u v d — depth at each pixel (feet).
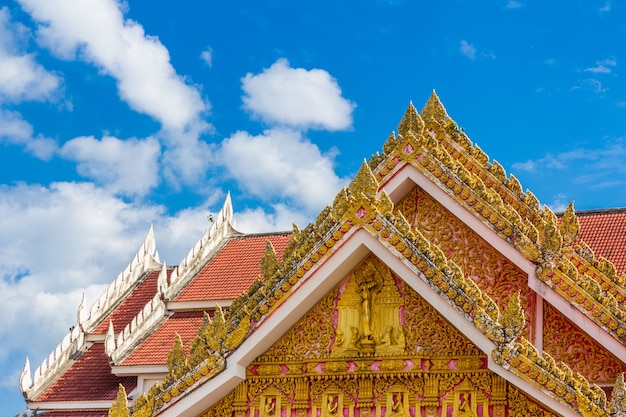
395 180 88.99
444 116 95.50
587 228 114.93
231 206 148.77
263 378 83.30
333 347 82.28
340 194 81.71
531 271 84.84
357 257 82.02
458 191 87.51
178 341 84.38
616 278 85.61
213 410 84.23
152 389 82.99
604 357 83.10
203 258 142.20
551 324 85.10
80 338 139.64
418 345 80.53
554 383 74.38
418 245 79.51
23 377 131.95
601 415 73.00
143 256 151.33
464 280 78.07
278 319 81.56
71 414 130.93
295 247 83.87
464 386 79.00
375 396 81.00
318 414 81.92
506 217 86.22
